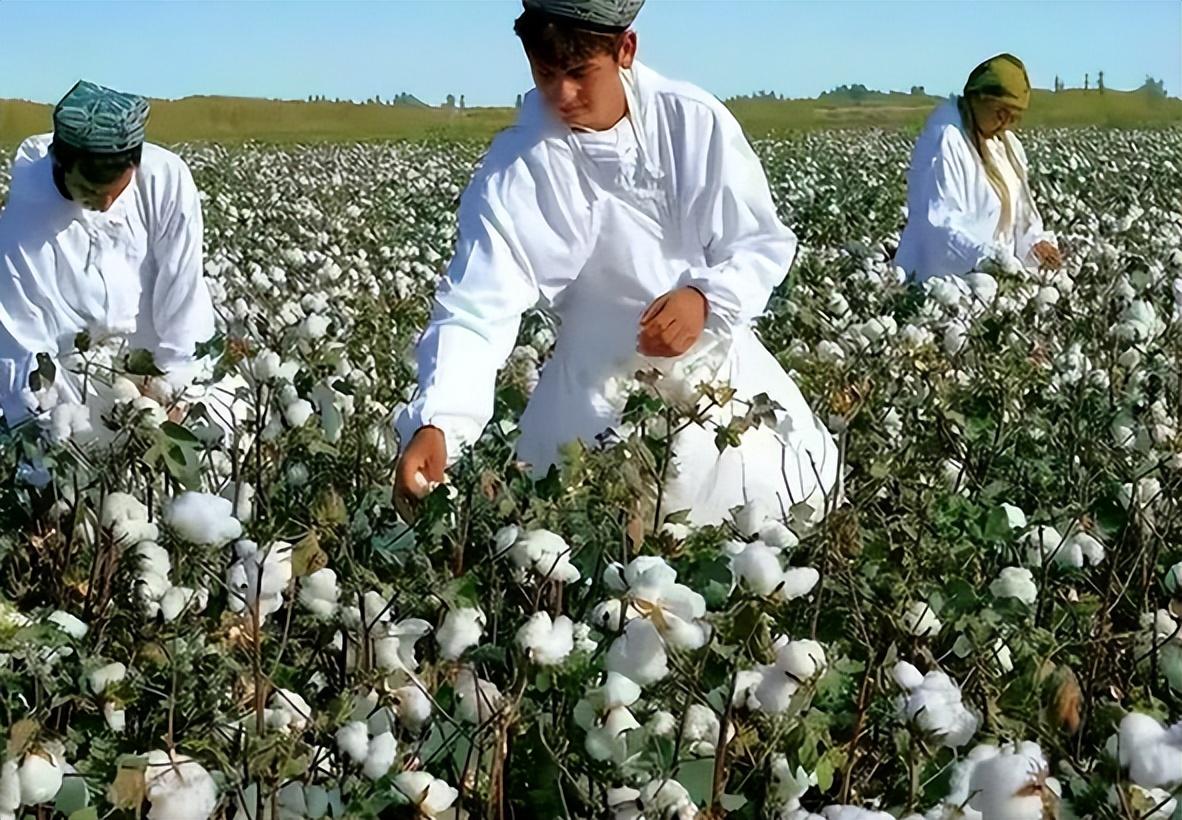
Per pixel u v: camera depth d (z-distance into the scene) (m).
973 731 2.26
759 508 3.19
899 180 21.69
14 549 3.64
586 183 3.83
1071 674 2.55
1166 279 7.25
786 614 2.95
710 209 3.85
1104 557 3.64
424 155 32.69
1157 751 2.15
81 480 3.71
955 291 5.66
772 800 2.37
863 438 4.35
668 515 3.22
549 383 4.11
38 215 4.89
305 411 4.19
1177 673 2.81
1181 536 3.85
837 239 14.29
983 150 8.18
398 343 6.38
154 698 2.62
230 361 4.89
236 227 15.32
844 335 5.52
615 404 3.98
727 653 2.34
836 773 2.58
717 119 3.85
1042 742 2.59
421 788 2.34
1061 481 4.29
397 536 3.29
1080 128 41.19
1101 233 12.29
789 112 57.25
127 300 5.01
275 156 32.44
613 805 2.34
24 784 2.18
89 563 3.57
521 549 2.83
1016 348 5.27
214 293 7.49
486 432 3.96
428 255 11.74
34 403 4.84
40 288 4.89
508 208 3.82
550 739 2.44
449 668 2.56
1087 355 5.59
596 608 2.45
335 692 2.85
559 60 3.70
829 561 3.02
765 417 3.52
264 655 2.89
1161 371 5.29
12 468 3.92
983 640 2.75
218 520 2.70
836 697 2.51
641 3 3.72
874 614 2.90
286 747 2.34
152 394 4.10
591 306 4.00
